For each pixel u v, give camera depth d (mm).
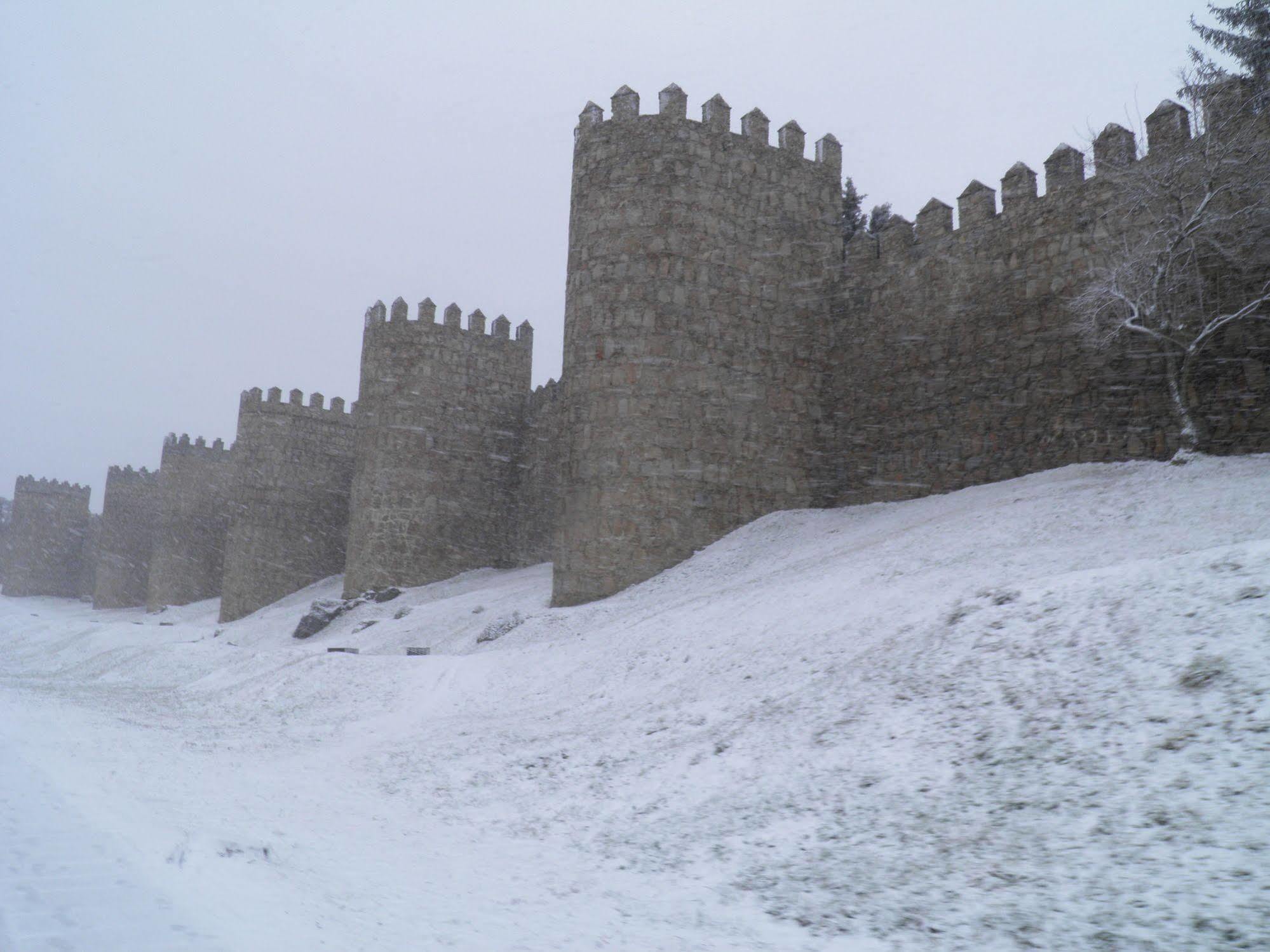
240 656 26906
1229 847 5246
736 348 27844
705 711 11844
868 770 8164
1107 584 9625
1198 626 7910
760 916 5910
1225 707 6656
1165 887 5090
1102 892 5234
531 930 5574
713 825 8047
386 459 41062
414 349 42031
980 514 19734
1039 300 24125
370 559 40188
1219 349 20125
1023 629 9594
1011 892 5535
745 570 23359
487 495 42750
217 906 4871
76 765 10062
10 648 45531
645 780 9797
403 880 6641
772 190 29172
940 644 10375
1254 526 14008
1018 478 23938
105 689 24609
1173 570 9227
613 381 27031
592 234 28250
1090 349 22719
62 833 5996
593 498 26750
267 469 52219
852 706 9844
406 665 19781
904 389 27281
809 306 29172
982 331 25469
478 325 43469
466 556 41844
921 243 27484
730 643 15117
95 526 91312
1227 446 19781
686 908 6211
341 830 8477
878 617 13250
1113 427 22062
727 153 28641
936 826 6777
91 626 49156
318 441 53938
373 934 5008
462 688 17469
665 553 26141
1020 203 24922
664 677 14633
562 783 10336
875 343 28234
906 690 9617
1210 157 20062
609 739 11797
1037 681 8391
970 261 26047
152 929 4191
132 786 9133
